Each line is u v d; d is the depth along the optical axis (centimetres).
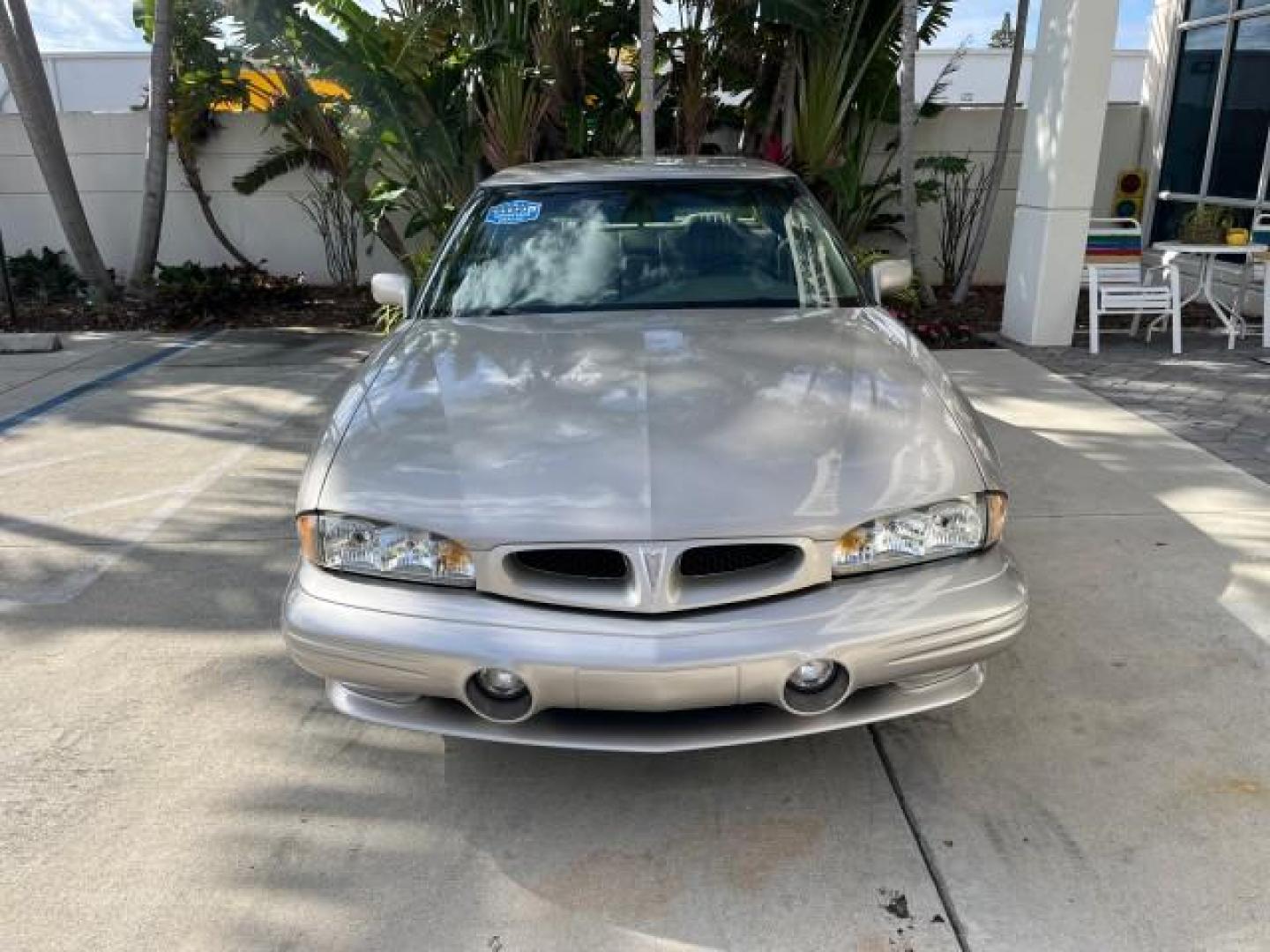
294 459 538
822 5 798
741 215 387
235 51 899
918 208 1001
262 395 668
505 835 251
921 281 863
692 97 902
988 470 255
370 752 286
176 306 911
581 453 246
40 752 288
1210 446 514
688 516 228
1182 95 961
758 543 228
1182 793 257
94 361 781
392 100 788
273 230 1049
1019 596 244
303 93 873
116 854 247
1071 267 733
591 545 227
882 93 909
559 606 229
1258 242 734
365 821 258
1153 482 467
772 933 219
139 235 953
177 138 974
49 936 222
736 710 243
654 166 416
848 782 267
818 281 366
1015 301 770
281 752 286
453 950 217
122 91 1479
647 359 297
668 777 272
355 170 830
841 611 228
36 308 977
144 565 411
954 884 230
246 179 969
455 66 788
